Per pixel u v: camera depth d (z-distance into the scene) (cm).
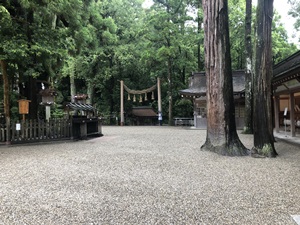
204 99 1816
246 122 1317
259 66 687
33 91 1121
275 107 1267
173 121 2370
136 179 441
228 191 371
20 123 940
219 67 732
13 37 866
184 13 2202
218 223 266
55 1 974
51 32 995
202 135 1259
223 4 732
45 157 666
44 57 988
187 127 1969
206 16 767
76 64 2184
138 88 2647
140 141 1022
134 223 267
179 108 2562
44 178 448
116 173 486
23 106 959
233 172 491
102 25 2033
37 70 1037
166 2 2181
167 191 372
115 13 2344
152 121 2616
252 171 499
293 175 466
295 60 893
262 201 329
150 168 529
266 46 688
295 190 375
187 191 372
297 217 278
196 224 264
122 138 1153
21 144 929
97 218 279
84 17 1316
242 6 1928
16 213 294
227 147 699
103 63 2352
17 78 1119
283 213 290
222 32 735
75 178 448
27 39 926
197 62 2573
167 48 2039
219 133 725
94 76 2402
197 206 313
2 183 416
